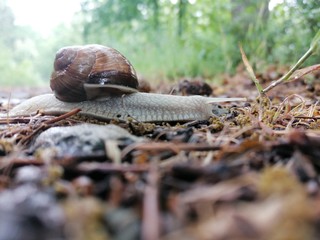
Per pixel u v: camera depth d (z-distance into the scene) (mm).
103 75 127
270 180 51
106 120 127
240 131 86
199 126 115
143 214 47
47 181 55
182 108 126
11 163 64
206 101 128
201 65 327
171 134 88
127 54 425
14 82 854
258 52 268
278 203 45
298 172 58
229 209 47
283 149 66
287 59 254
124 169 60
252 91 226
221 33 317
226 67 313
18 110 140
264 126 91
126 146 74
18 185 54
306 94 185
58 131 79
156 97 130
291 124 104
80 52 129
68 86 129
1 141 80
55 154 69
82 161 68
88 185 53
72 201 49
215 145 74
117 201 51
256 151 67
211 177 56
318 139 65
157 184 55
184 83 201
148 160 68
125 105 128
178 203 50
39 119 120
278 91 210
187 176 57
